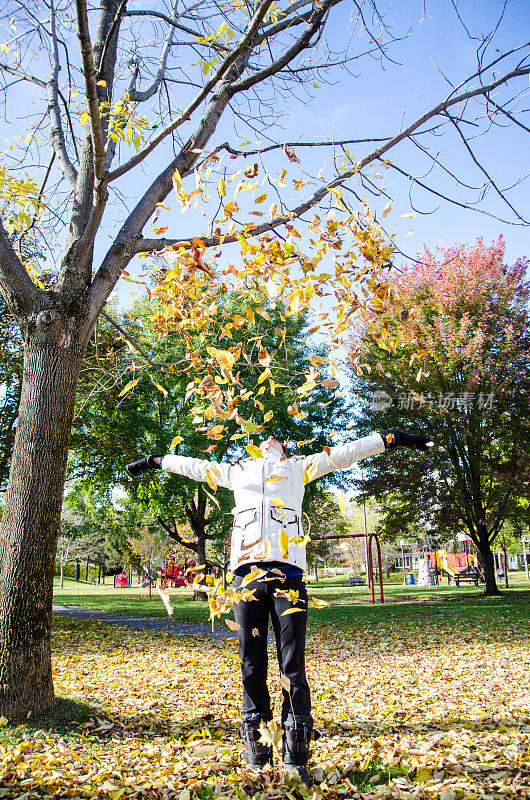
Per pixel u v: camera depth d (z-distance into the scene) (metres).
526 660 7.09
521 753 3.11
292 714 2.63
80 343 4.60
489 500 19.39
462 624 11.62
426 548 37.44
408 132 4.48
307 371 2.83
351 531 52.22
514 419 19.05
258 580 2.70
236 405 2.62
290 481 2.85
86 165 5.09
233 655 2.61
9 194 5.38
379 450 2.84
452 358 18.05
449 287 18.78
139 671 6.87
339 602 19.69
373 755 3.25
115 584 44.75
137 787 2.74
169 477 20.56
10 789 2.73
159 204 3.04
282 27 4.65
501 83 4.43
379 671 6.63
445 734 3.62
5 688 3.93
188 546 24.47
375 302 2.93
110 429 18.72
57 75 5.95
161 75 6.06
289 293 2.96
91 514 28.45
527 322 19.95
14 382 14.27
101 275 4.72
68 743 3.61
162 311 3.46
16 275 4.56
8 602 4.04
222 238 2.98
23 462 4.28
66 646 9.43
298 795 2.48
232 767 3.05
